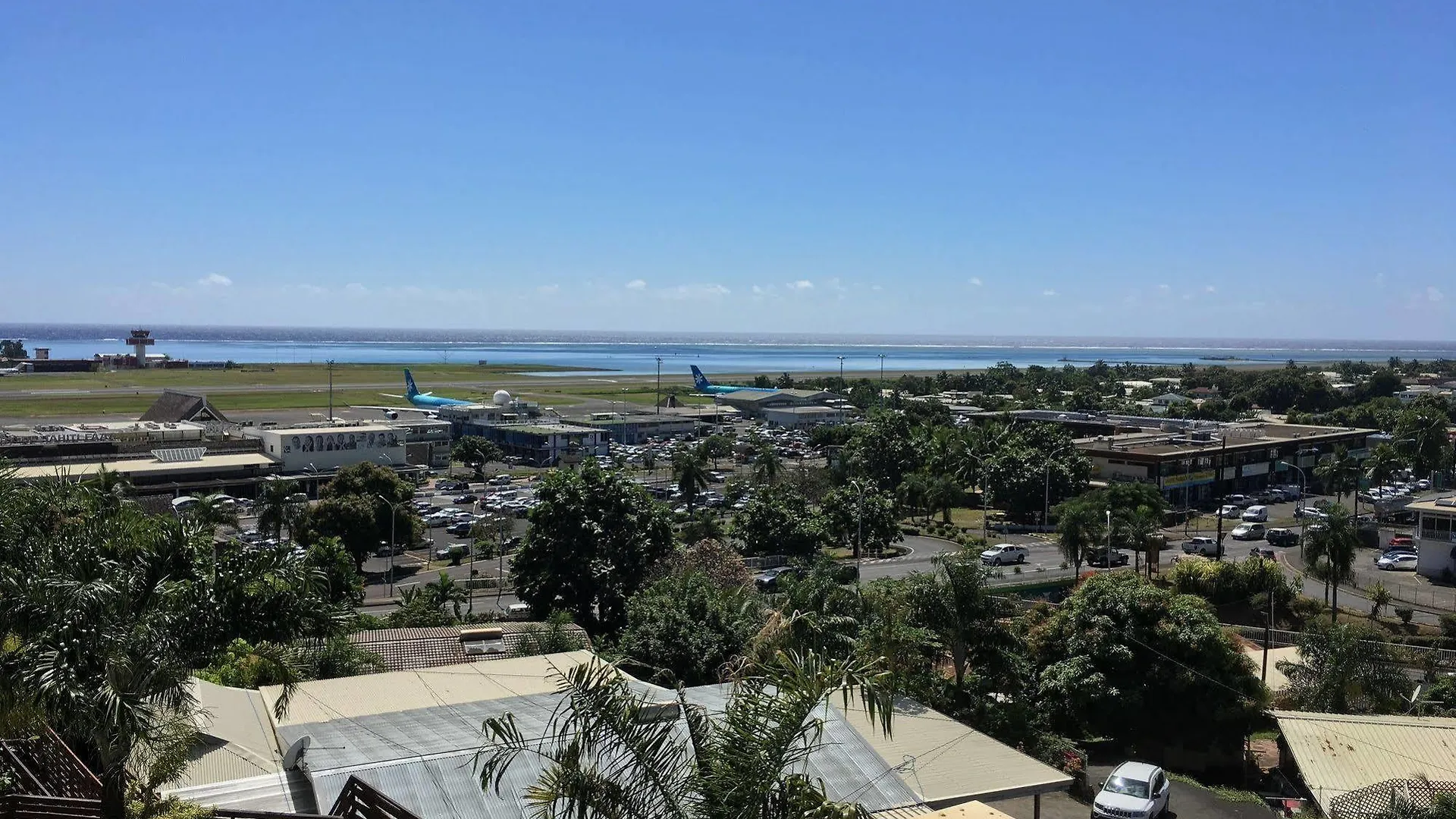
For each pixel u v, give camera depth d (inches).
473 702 1198.3
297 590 841.5
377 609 3038.9
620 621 2426.2
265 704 1213.1
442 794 922.1
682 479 4598.9
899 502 4682.6
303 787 957.2
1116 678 1664.6
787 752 588.7
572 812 583.5
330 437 5472.4
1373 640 1845.5
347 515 3572.8
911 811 1015.6
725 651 1683.1
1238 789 1550.2
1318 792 1332.4
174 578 834.8
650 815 581.6
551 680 1364.4
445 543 4239.7
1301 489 5531.5
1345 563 2847.0
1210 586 2844.5
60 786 896.9
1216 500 5182.1
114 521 911.0
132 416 7613.2
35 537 872.9
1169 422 6638.8
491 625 1985.7
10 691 761.6
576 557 2440.9
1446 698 1806.1
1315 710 1753.2
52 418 7357.3
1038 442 5073.8
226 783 952.3
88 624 753.6
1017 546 3882.9
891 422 5497.1
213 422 6166.3
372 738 1035.9
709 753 589.9
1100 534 3383.4
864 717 1315.2
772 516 3659.0
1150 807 1269.7
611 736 637.9
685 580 1897.1
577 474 2583.7
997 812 1015.0
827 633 1633.9
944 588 1723.7
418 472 5826.8
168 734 828.0
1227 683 1643.7
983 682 1686.8
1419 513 3486.7
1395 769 1381.6
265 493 3683.6
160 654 773.3
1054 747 1534.2
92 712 725.3
